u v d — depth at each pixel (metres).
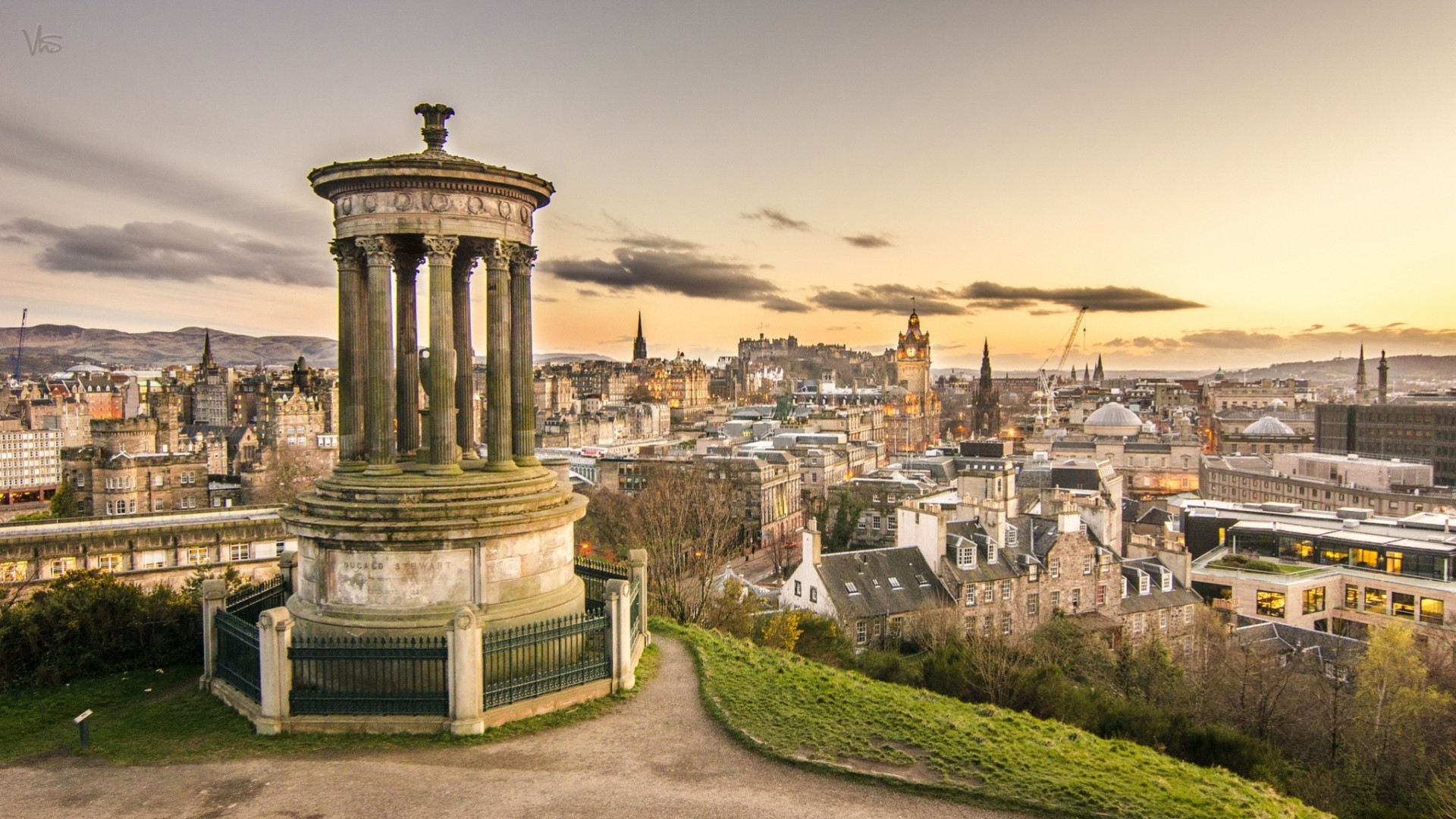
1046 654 63.81
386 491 26.11
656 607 50.34
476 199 27.56
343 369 28.55
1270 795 25.52
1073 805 20.77
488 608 26.48
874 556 77.19
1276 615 95.06
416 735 23.39
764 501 152.75
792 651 51.81
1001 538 80.88
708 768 21.83
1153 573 86.25
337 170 27.00
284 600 30.88
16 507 187.25
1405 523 109.81
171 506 154.62
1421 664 63.97
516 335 29.59
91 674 29.19
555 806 19.64
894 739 24.16
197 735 23.62
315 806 19.56
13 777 21.12
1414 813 44.94
